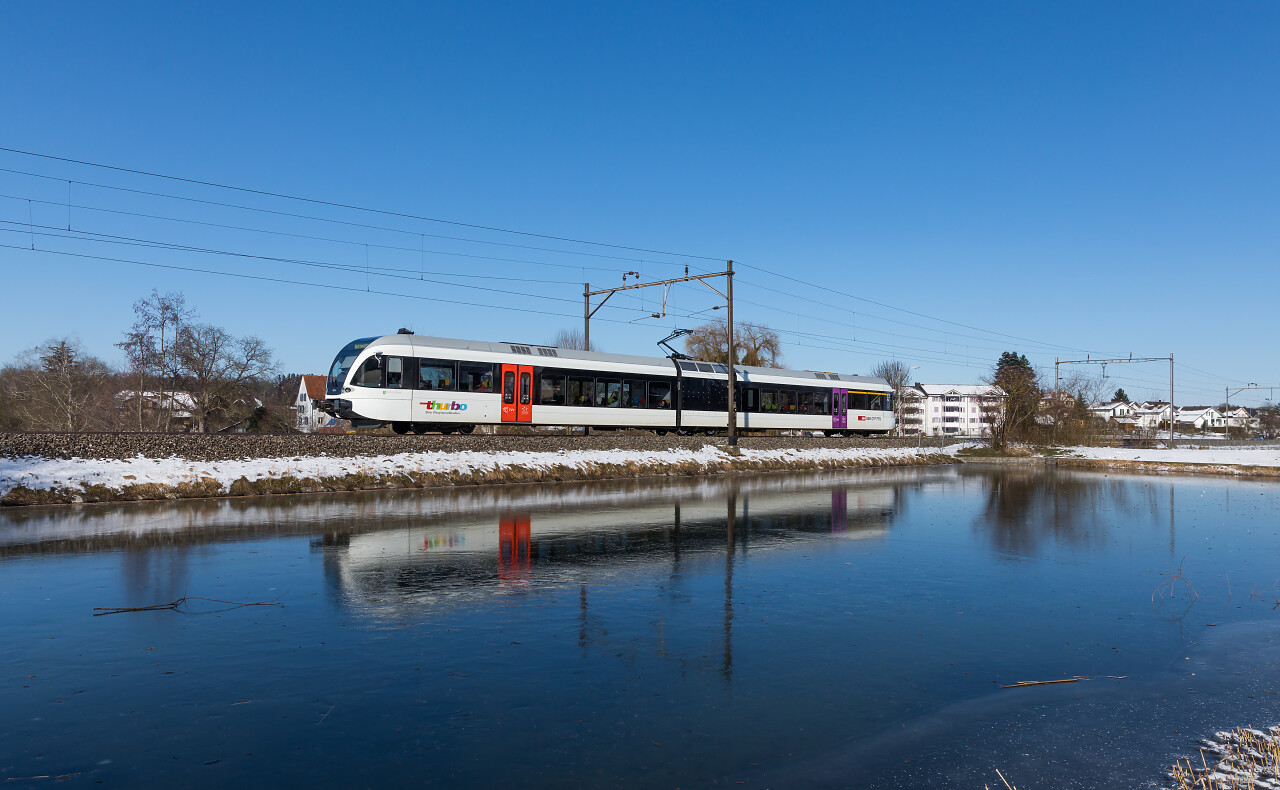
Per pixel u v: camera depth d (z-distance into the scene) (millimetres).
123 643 8062
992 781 5383
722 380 40688
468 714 6297
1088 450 61812
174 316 50750
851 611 9953
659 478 32719
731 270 36688
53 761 5340
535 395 33281
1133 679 7594
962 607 10281
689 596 10562
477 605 9852
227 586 10742
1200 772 5555
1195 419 155250
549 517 18797
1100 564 13781
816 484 31406
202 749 5562
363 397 28922
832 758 5652
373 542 14570
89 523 16641
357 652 7840
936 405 136500
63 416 54562
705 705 6613
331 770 5262
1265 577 12734
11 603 9719
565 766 5395
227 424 58875
